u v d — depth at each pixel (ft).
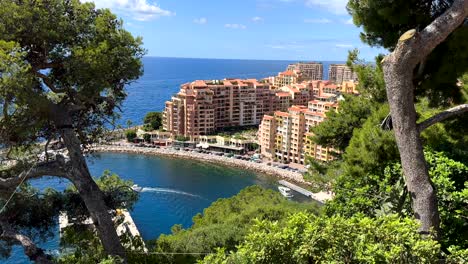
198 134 349.61
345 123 51.70
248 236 18.19
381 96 40.52
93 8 32.89
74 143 31.09
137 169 267.59
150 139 338.34
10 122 28.76
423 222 22.49
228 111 383.45
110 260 26.17
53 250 38.60
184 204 201.46
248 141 326.24
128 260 33.47
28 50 29.81
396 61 23.02
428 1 28.91
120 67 33.12
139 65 34.35
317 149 272.10
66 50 30.66
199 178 254.27
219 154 316.40
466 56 27.55
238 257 17.38
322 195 215.72
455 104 33.63
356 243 17.06
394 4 28.48
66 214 35.91
